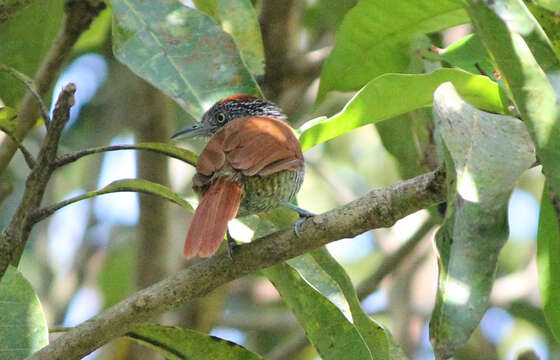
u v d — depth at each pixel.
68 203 8.69
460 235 5.92
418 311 17.30
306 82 14.45
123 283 18.75
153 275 13.76
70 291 16.75
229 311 18.64
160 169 13.80
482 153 6.22
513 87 6.36
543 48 6.67
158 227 13.70
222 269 8.07
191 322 14.00
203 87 9.10
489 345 18.30
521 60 6.35
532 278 17.92
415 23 9.84
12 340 8.62
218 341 8.92
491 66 9.85
